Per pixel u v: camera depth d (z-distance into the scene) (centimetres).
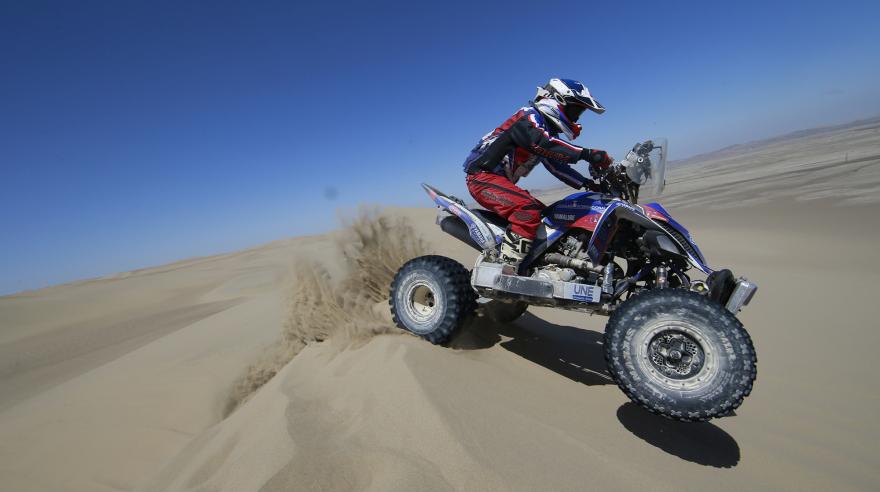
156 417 531
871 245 1088
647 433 301
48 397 730
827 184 2538
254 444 272
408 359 333
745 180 4362
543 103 360
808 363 495
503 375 361
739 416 369
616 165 356
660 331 279
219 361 654
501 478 218
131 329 1720
